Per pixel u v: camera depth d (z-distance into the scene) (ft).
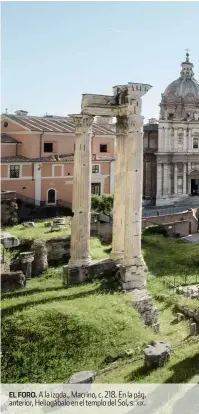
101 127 195.83
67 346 57.41
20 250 102.68
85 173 80.07
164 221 165.27
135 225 79.15
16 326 59.52
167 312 76.79
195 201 241.96
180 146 243.40
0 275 74.84
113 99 80.33
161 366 52.37
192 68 259.80
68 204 170.30
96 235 134.92
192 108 250.37
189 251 123.24
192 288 89.45
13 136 173.47
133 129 77.25
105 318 63.46
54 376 52.75
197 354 55.62
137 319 66.44
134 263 79.20
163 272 103.55
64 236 108.99
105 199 154.20
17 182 160.86
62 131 175.22
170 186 243.40
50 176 168.35
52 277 90.79
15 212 139.95
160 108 253.65
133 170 78.02
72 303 67.56
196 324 70.49
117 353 56.85
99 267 82.64
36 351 56.29
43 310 63.46
